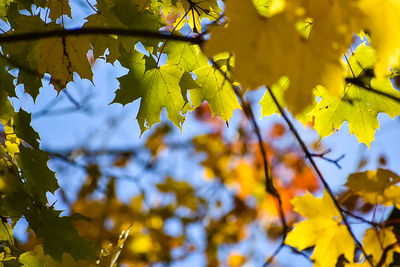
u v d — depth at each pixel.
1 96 1.45
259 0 1.34
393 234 1.41
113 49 1.43
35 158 1.47
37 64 1.45
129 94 1.46
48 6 1.44
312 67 0.99
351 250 1.42
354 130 1.46
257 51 1.01
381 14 1.00
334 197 1.43
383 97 1.42
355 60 1.40
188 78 1.44
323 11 1.01
